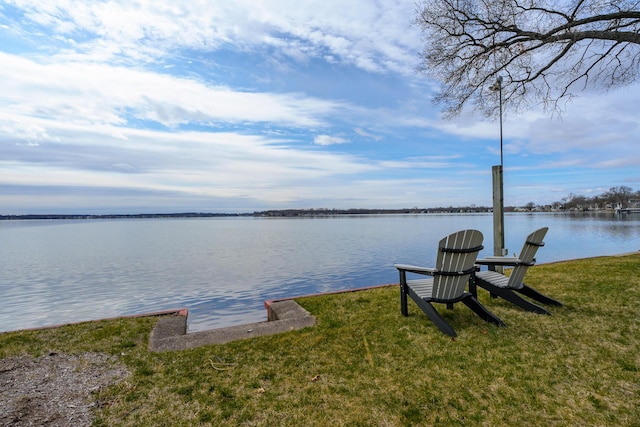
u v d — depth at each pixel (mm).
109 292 11539
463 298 3465
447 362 2662
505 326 3377
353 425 1940
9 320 8531
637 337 2994
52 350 3104
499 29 5914
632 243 21453
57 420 1997
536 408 2043
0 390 2354
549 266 6660
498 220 5406
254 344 3154
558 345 2895
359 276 13430
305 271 14789
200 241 34219
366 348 2996
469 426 1898
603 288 4672
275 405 2156
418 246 24281
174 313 4348
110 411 2105
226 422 1993
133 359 2895
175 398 2258
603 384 2277
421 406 2102
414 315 3861
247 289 11398
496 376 2424
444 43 6816
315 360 2791
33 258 21875
